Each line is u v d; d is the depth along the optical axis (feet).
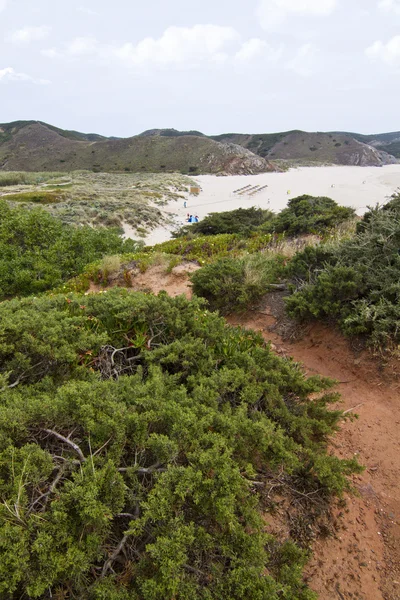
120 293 15.34
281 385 9.84
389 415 10.77
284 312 16.99
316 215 36.94
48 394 8.29
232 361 10.91
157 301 12.57
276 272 19.53
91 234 41.27
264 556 5.48
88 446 6.73
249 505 6.33
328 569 6.79
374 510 8.04
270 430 7.59
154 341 12.02
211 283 18.67
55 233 38.34
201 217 108.06
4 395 7.84
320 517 7.63
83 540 5.25
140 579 5.04
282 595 5.65
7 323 10.59
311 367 13.52
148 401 7.52
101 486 5.62
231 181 194.08
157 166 262.06
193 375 9.96
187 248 31.45
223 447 7.06
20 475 5.36
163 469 6.41
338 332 14.20
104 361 10.54
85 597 4.93
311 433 8.91
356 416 9.52
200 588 5.20
